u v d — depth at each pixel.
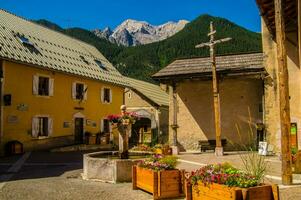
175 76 19.16
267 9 12.86
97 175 9.81
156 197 7.34
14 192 8.21
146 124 31.56
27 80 20.78
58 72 22.92
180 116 21.33
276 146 16.09
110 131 27.27
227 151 19.59
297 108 14.77
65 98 23.75
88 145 24.20
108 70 29.80
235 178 5.52
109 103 28.31
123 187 8.70
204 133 20.80
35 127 21.23
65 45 27.33
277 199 5.32
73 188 8.62
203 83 21.09
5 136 19.14
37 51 22.34
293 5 12.34
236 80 20.48
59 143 23.03
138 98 31.86
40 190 8.42
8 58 18.86
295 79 14.85
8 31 21.61
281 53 9.06
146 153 11.27
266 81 16.84
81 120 25.34
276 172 10.70
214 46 16.78
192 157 16.06
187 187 6.23
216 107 16.95
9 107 19.48
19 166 14.08
